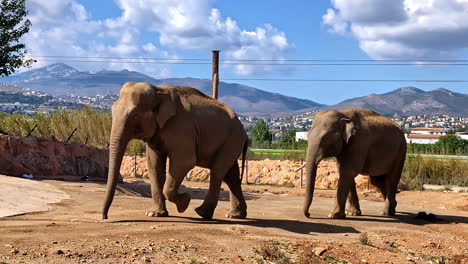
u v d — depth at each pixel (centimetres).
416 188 2716
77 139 3061
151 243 872
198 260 821
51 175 1864
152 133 1084
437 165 2933
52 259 726
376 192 2422
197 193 2112
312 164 1445
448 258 1112
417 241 1245
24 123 2866
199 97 1191
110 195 1026
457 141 5725
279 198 2045
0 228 876
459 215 1750
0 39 2297
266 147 4834
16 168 1734
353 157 1520
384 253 1068
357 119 1559
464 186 2794
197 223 1128
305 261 898
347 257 985
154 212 1169
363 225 1379
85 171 2023
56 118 3088
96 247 807
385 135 1612
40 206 1176
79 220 1046
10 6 2308
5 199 1178
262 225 1208
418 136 14288
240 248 926
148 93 1058
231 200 1306
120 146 1034
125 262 758
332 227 1294
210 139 1176
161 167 1170
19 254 730
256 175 2934
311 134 1480
